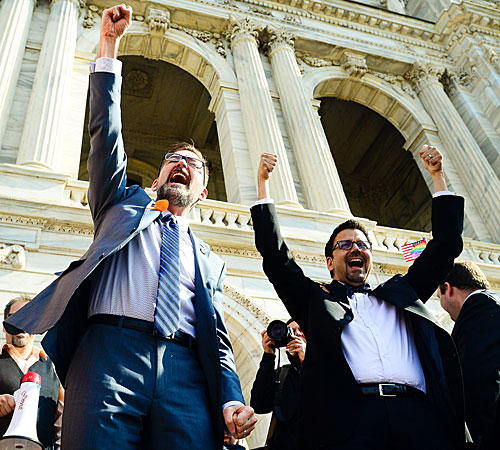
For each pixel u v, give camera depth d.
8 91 10.61
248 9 16.05
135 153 19.00
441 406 3.17
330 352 3.20
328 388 3.09
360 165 21.42
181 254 3.14
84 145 18.34
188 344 2.80
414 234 10.84
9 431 3.45
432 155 4.02
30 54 11.91
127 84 17.81
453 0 18.72
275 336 3.98
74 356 2.61
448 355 3.24
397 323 3.55
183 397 2.57
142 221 2.97
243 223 9.44
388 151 20.64
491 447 3.18
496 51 17.39
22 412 3.56
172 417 2.49
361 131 20.19
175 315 2.73
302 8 17.02
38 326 2.50
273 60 15.04
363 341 3.37
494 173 14.29
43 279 7.29
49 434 3.91
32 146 9.62
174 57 14.69
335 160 21.22
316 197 11.57
